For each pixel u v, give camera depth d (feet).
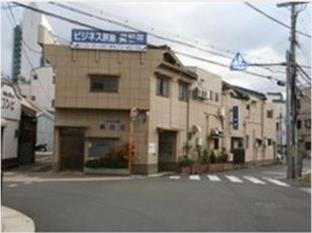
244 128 187.62
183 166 128.98
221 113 162.81
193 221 45.91
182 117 134.72
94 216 48.11
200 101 147.23
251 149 196.03
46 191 69.72
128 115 113.80
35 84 205.87
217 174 127.44
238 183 93.15
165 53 119.65
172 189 75.05
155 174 116.78
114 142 113.80
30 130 132.67
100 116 113.91
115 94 112.47
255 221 46.88
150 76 113.60
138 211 51.67
